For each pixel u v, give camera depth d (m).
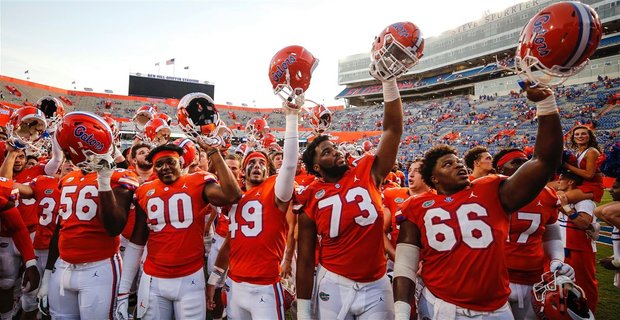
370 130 44.50
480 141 31.05
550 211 2.72
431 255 2.11
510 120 32.22
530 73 1.77
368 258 2.36
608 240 8.19
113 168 2.59
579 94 30.06
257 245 2.63
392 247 3.31
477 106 37.56
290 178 2.49
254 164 2.90
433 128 37.66
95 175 3.02
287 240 3.31
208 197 2.82
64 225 2.91
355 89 60.66
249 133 6.65
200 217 2.87
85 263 2.88
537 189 1.92
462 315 1.97
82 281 2.84
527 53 1.75
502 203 2.06
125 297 2.81
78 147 2.40
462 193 2.11
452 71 49.22
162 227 2.76
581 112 28.08
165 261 2.72
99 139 2.43
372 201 2.39
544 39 1.67
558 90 31.84
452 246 2.00
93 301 2.84
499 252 1.97
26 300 3.38
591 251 3.46
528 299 2.68
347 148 6.29
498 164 3.10
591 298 3.44
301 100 2.46
